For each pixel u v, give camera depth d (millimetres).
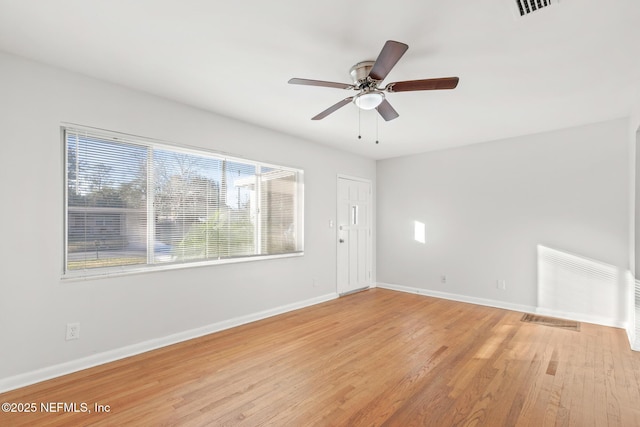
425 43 2039
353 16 1785
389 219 5531
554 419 1865
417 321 3682
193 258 3182
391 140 4398
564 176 3818
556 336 3191
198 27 1906
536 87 2684
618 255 3459
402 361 2627
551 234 3902
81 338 2471
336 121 3604
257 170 3799
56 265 2369
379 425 1809
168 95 2900
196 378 2334
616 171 3484
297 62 2314
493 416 1894
